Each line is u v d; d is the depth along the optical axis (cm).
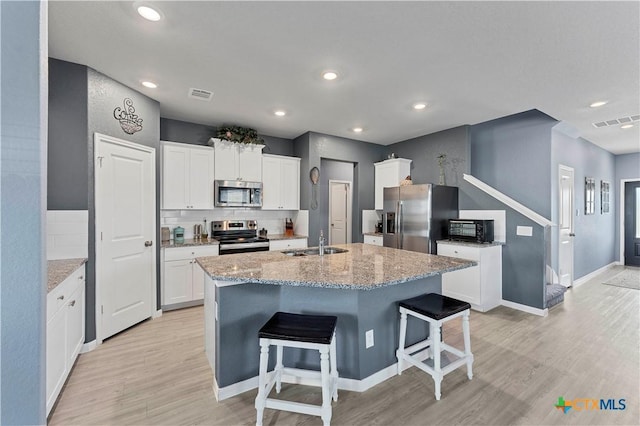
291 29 204
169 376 223
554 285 413
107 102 278
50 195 249
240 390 203
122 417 179
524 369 233
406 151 519
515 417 180
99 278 271
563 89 297
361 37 213
